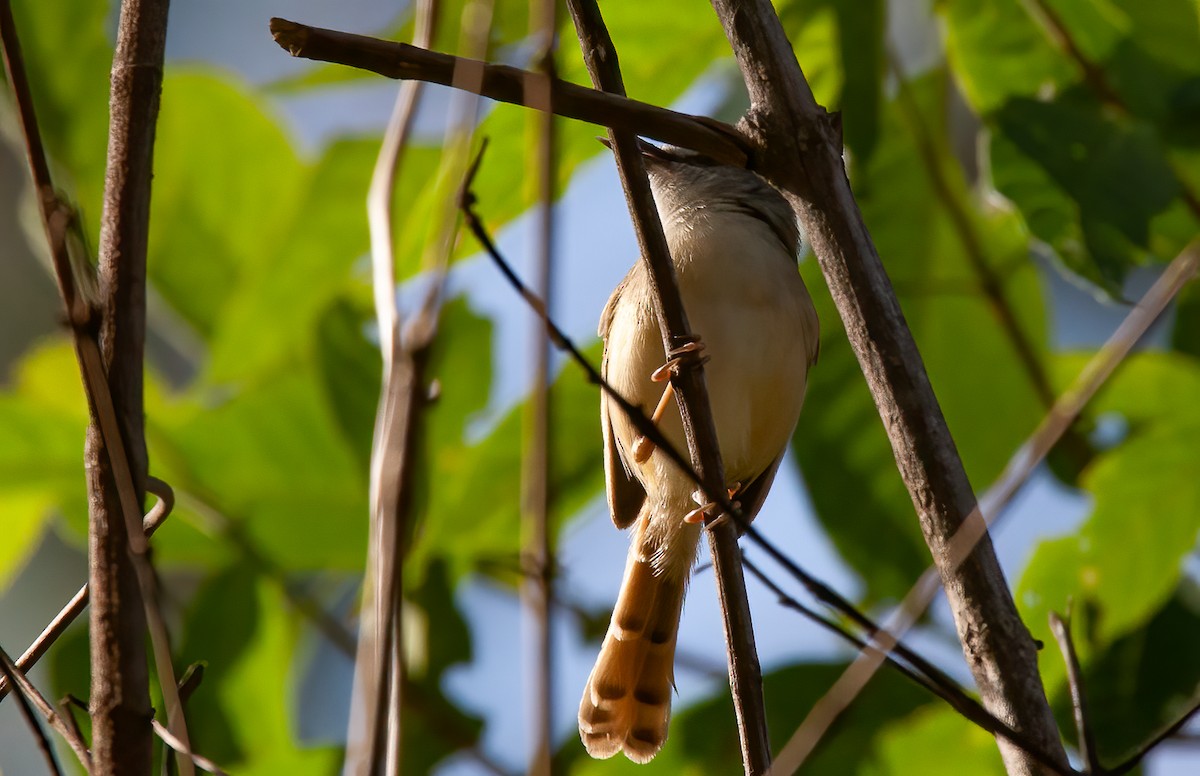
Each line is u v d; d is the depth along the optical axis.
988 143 8.27
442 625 8.37
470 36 6.96
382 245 5.49
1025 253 9.66
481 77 5.16
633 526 9.33
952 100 10.97
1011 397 9.93
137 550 4.57
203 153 9.98
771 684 8.75
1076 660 5.48
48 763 4.95
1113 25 8.86
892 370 5.62
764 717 5.47
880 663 4.80
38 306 13.88
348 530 9.19
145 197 4.96
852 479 9.58
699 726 8.97
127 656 4.63
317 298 9.65
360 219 9.54
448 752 8.39
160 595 4.61
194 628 8.91
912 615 4.85
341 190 9.50
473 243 8.74
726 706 8.95
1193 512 8.27
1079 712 5.34
